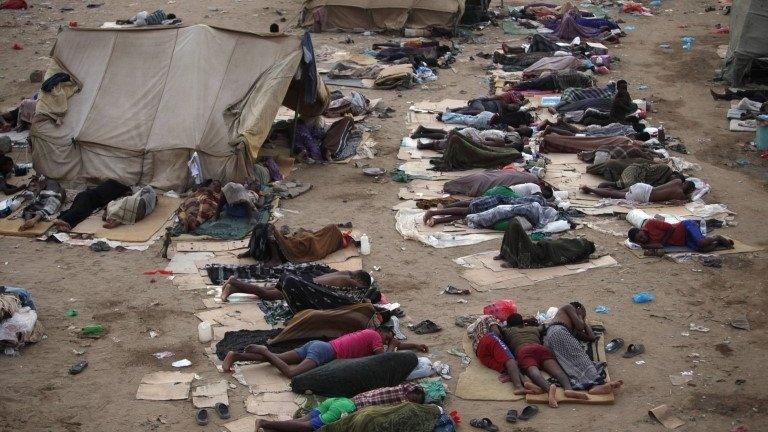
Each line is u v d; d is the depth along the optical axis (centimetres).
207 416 2380
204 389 2498
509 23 6975
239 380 2539
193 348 2728
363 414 2222
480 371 2605
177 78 4028
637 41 6619
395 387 2394
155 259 3312
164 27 4178
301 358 2575
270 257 3266
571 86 5372
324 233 3338
